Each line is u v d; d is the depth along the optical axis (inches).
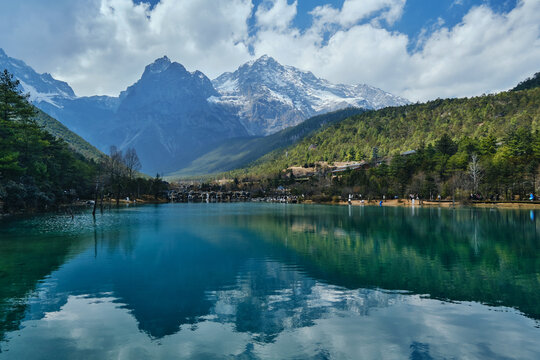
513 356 470.6
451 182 4697.3
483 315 615.2
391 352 482.6
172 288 780.0
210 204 5777.6
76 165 4633.4
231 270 946.7
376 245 1348.4
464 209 3700.8
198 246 1323.8
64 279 848.3
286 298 710.5
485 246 1318.9
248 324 578.9
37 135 3206.2
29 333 537.6
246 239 1505.9
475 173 4547.2
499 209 3644.2
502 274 894.4
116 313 626.5
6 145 2687.0
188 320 595.5
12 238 1471.5
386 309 645.9
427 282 823.7
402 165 5915.4
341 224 2159.2
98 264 1011.9
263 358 465.1
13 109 2819.9
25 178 2891.2
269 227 1987.0
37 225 1957.4
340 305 671.1
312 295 729.0
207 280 845.8
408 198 5270.7
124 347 494.0
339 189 6043.3
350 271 933.2
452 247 1299.2
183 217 2723.9
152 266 989.2
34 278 853.8
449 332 546.6
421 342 512.1
